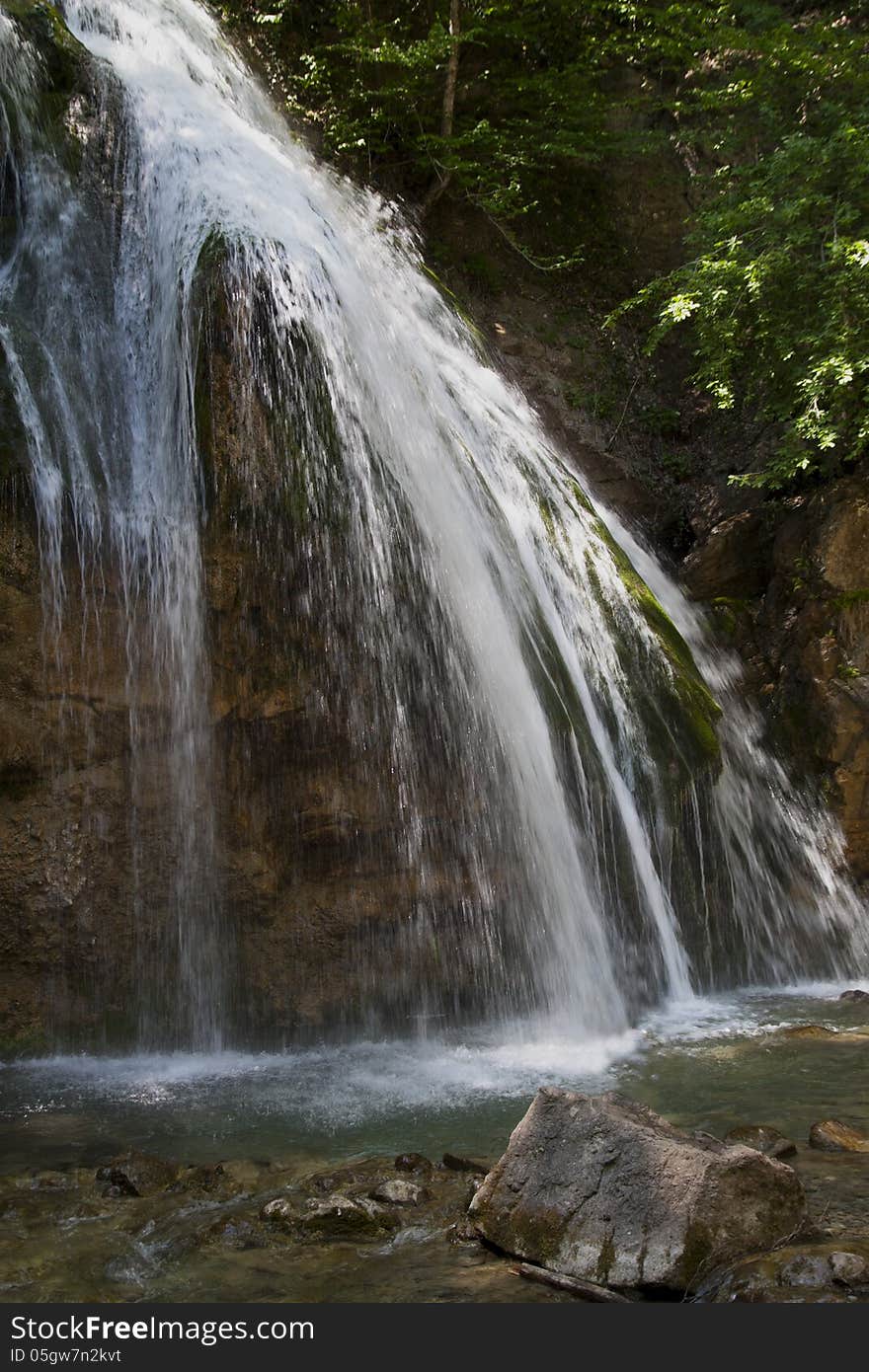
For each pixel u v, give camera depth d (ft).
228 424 25.70
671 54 53.31
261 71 49.21
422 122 51.34
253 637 25.62
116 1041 24.12
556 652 30.22
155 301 28.02
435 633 27.55
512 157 51.44
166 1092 21.26
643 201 56.03
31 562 24.12
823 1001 29.66
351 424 27.73
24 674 23.82
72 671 24.23
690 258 52.49
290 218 31.48
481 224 53.98
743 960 32.81
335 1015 25.49
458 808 27.04
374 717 26.48
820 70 46.88
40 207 29.14
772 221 41.57
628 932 28.86
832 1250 12.61
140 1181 15.96
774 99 49.06
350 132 50.24
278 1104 20.33
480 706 27.63
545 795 27.86
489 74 54.29
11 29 29.73
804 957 34.12
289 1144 17.97
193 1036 24.64
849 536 37.76
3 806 23.61
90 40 36.99
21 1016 23.54
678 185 55.77
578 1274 12.92
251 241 27.45
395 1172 16.29
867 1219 14.02
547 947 26.99
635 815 30.27
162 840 24.75
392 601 27.04
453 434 32.12
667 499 48.37
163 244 29.04
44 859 23.79
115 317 28.48
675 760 31.63
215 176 31.12
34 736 23.79
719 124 53.36
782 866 35.53
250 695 25.53
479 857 27.04
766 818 36.17
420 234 51.42
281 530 25.85
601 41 54.29
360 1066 23.13
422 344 35.14
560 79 53.72
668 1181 13.11
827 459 40.88
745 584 42.42
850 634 36.70
